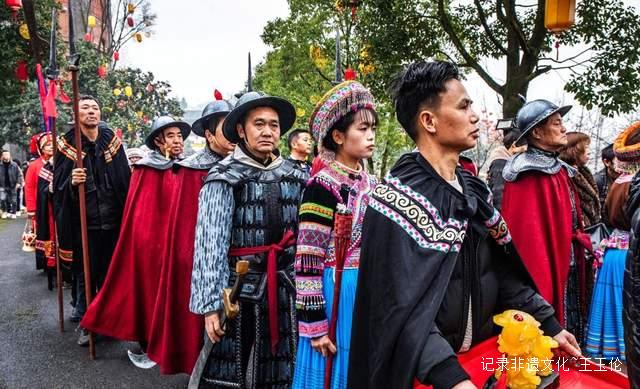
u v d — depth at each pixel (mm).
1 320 4930
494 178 3799
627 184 3301
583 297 3506
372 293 1354
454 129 1418
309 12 10945
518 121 3164
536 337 1413
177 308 3074
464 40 10445
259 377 2389
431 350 1225
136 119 18406
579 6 8430
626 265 1448
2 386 3477
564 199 3162
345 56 10656
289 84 11445
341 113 2086
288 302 2436
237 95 3416
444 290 1297
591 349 3576
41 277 6859
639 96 8422
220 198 2344
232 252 2412
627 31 8391
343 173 2119
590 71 8500
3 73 10898
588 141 3842
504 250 1594
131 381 3566
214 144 3385
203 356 2395
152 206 3785
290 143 5180
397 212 1358
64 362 3898
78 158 3816
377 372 1284
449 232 1347
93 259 4426
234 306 2078
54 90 4188
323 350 1966
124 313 3770
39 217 5527
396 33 8969
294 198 2496
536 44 8961
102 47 18547
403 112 1514
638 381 1377
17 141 17281
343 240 1876
